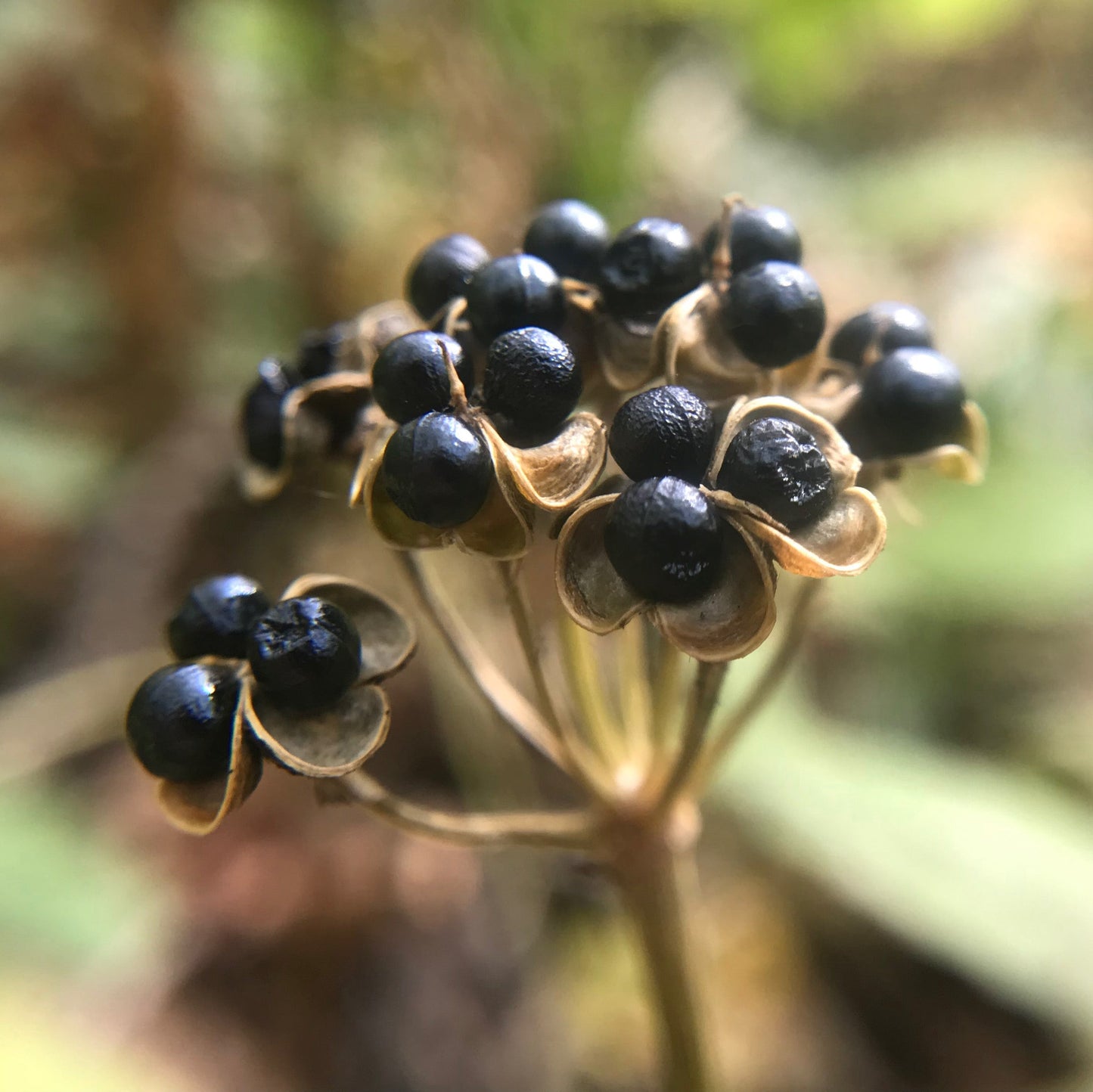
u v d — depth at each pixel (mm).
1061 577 78
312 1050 64
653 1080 65
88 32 92
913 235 111
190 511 87
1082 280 101
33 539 88
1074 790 75
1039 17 135
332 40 92
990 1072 64
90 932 57
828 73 128
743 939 71
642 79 108
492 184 92
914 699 84
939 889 57
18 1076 47
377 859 68
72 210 96
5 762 72
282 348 98
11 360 97
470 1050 64
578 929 73
